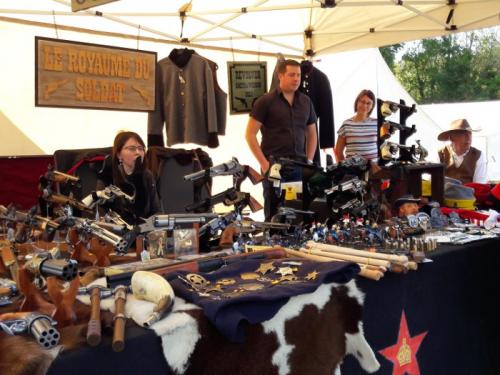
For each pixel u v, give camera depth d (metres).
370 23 4.88
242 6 4.36
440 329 2.13
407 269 1.89
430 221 2.73
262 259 1.81
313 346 1.53
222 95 4.53
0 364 0.98
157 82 4.32
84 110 4.39
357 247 2.15
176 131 4.39
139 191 2.62
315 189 2.48
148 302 1.35
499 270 2.51
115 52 3.98
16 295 1.48
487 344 2.42
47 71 3.68
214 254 1.94
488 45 13.97
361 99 3.94
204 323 1.27
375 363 1.70
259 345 1.38
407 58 14.80
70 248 1.91
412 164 2.95
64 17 4.04
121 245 1.75
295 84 3.40
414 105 2.95
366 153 3.92
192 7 4.30
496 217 2.83
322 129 4.62
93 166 2.96
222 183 5.04
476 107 6.88
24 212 2.16
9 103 4.02
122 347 1.11
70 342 1.10
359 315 1.70
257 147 3.44
